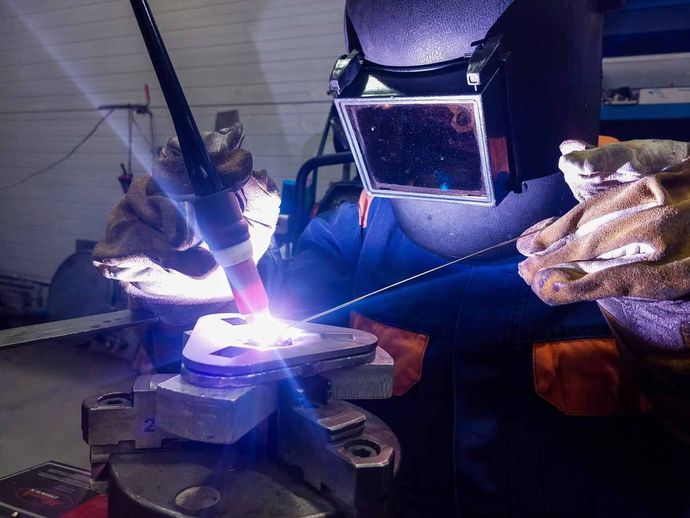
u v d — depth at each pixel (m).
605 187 0.55
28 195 4.53
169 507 0.43
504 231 0.71
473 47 0.59
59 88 4.25
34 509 0.66
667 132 1.82
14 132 4.51
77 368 3.08
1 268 4.68
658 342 0.54
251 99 3.60
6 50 4.40
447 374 0.76
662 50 1.75
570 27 0.64
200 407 0.42
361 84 0.65
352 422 0.46
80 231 4.38
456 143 0.63
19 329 0.59
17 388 2.81
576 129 0.68
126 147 4.08
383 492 0.43
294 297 0.88
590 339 0.69
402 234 0.83
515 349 0.71
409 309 0.79
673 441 0.68
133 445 0.52
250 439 0.52
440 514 0.76
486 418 0.72
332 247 0.91
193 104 3.79
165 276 0.61
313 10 3.35
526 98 0.62
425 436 0.77
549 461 0.70
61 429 2.34
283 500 0.45
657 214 0.48
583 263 0.52
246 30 3.53
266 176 0.65
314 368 0.48
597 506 0.69
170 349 0.71
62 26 4.14
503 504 0.70
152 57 0.42
